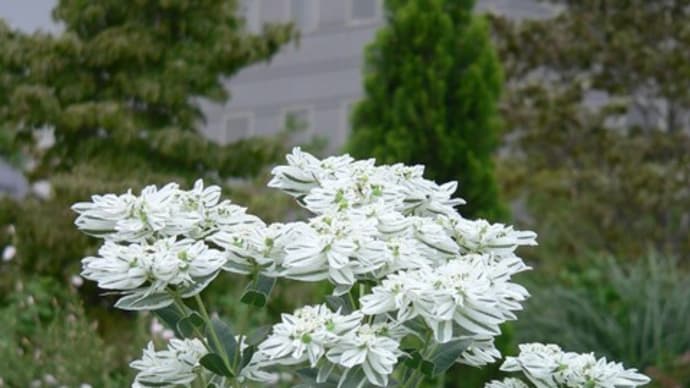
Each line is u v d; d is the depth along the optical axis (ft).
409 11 23.48
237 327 20.75
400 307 7.21
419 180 8.55
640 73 41.09
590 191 40.88
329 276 7.42
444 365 7.66
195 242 8.18
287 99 51.67
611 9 41.32
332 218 7.55
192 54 31.37
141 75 31.14
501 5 48.96
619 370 8.24
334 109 50.06
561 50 41.06
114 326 27.81
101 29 31.81
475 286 7.20
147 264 7.35
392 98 23.34
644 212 40.42
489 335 7.50
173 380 8.18
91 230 7.84
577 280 28.25
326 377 7.36
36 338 19.43
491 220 22.50
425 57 23.41
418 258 7.61
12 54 30.50
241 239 7.68
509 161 42.34
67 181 28.78
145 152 30.68
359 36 49.70
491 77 23.62
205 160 30.55
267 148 31.07
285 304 27.07
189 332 7.74
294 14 51.57
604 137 41.52
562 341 23.29
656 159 41.24
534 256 35.91
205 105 54.60
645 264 29.53
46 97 29.94
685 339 23.38
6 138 32.09
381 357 7.15
